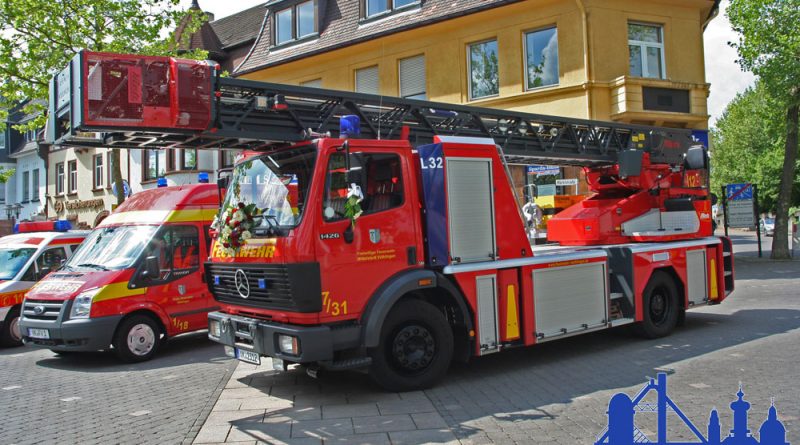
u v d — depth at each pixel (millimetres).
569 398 6090
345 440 5016
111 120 5973
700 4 18781
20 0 14922
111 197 29797
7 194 37281
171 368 8430
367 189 6352
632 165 9797
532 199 9188
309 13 23422
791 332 8914
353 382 7027
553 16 18125
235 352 6754
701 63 18922
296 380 7266
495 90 19391
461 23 19562
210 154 25125
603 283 8242
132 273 9141
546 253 7934
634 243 9539
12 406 6660
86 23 15672
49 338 8797
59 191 33781
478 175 7090
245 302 6598
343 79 22297
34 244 11727
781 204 20250
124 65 6078
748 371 6797
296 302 5832
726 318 10547
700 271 9891
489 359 8102
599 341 9031
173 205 9867
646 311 8820
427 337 6586
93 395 7047
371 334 6062
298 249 5848
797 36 18219
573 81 17828
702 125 18438
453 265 6758
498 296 7074
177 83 6223
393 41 21016
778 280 15227
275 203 6324
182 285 9641
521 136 9312
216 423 5617
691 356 7746
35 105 16078
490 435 5027
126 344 8961
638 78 17281
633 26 18375
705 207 10555
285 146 6828
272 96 6949
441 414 5680
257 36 26047
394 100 7879
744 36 19172
